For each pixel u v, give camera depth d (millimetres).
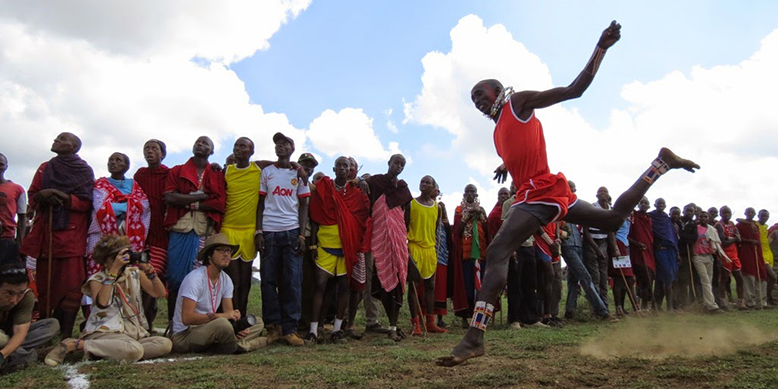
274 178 6512
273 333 6363
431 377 3801
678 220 11773
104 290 5066
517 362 4215
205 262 5781
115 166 6270
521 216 3812
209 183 6352
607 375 3637
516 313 8180
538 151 3959
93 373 4094
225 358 4883
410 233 7695
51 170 5746
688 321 8250
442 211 8641
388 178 7438
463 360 3525
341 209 6844
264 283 6383
